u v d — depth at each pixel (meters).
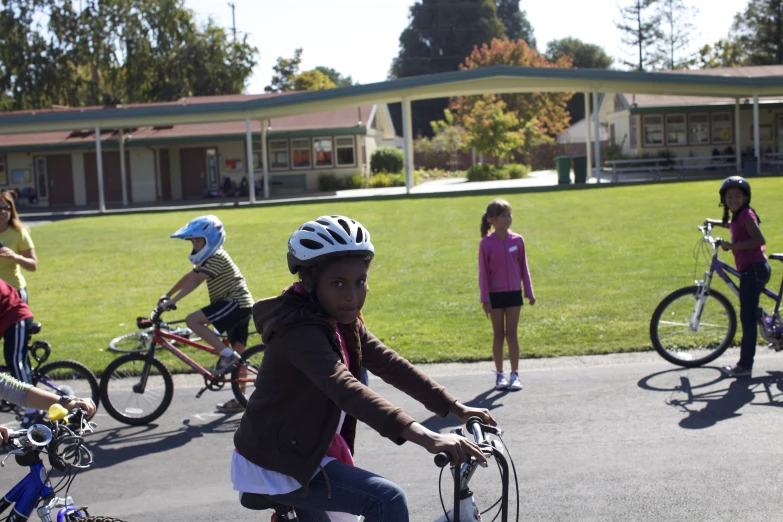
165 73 56.03
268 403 2.96
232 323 7.07
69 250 19.81
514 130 53.69
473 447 2.63
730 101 39.66
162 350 9.26
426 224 21.16
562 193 28.14
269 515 4.97
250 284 13.74
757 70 42.69
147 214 29.78
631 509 4.69
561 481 5.15
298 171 40.75
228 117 32.94
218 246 7.06
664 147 40.50
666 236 16.39
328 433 2.95
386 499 2.86
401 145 60.31
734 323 7.93
